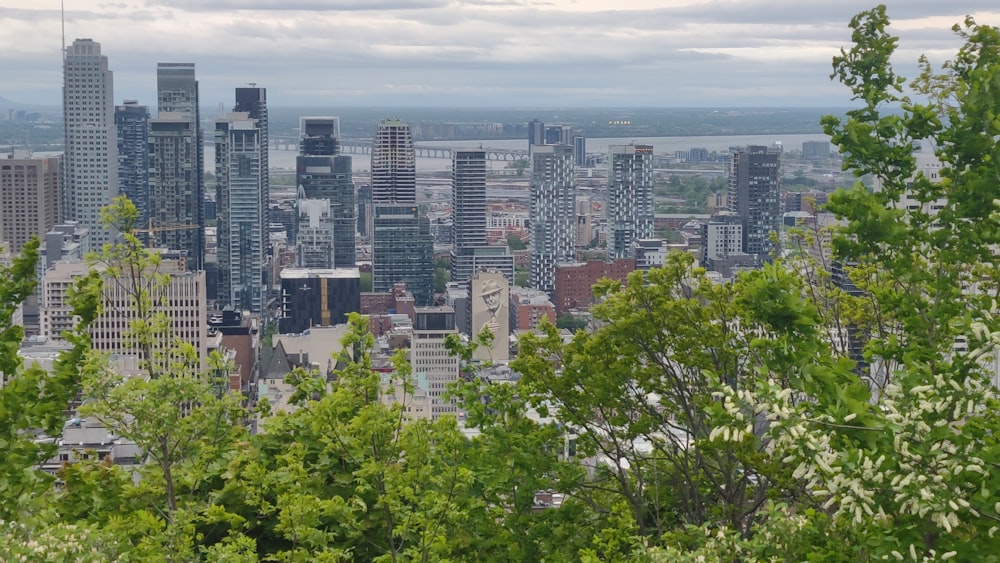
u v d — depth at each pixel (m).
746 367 37.25
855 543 22.14
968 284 33.47
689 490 37.91
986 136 27.38
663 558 23.88
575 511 35.47
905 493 19.48
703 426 35.53
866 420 20.34
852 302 38.00
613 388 36.94
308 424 32.50
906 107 28.88
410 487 29.23
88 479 31.98
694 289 37.84
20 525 24.36
